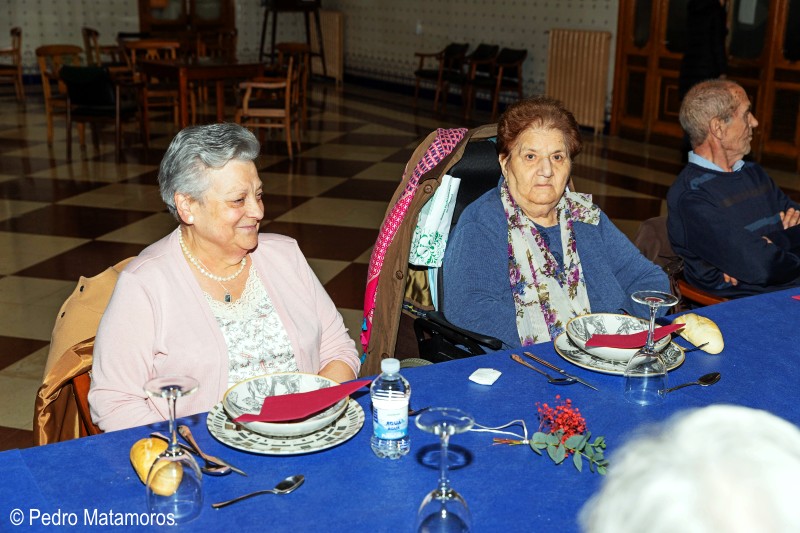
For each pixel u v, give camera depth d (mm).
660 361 1861
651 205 6875
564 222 2672
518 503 1466
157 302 2014
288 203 6910
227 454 1602
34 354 3922
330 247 5727
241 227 2045
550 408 1786
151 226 6203
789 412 1817
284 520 1402
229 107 11852
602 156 8859
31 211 6547
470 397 1862
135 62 10969
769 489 627
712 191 3250
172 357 2016
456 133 2693
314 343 2223
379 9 13445
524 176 2551
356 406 1771
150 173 7914
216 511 1424
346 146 9320
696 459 667
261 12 14703
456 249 2574
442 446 1312
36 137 9578
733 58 8586
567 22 10430
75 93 8391
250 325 2125
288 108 8562
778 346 2186
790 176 7984
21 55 13305
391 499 1467
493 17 11430
